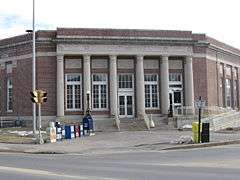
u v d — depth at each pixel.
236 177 14.92
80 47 54.34
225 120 54.56
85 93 54.31
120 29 55.41
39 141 35.59
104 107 55.38
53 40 53.97
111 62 55.12
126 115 56.06
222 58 64.88
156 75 57.09
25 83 55.25
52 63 54.34
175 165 19.45
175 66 57.69
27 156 26.59
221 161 20.88
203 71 58.59
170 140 35.88
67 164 20.53
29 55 54.94
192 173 16.25
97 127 52.19
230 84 68.19
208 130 33.47
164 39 56.22
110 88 55.09
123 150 30.23
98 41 54.62
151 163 20.61
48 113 53.66
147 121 51.72
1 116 58.41
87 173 16.66
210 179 14.46
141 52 55.72
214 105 61.09
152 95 56.81
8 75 58.03
